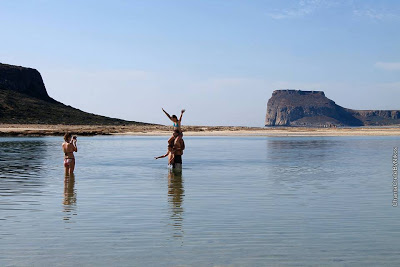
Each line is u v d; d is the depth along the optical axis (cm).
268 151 3094
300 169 1897
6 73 16038
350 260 671
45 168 1916
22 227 852
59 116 14250
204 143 4319
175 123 1938
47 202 1104
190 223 887
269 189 1321
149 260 668
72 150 1728
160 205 1068
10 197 1175
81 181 1496
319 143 4300
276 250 716
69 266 644
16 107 13912
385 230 836
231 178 1585
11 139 5169
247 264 653
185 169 1895
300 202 1107
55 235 798
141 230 833
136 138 5744
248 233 815
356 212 993
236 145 3931
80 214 966
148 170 1852
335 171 1817
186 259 673
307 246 738
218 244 747
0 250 713
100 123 14250
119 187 1359
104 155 2681
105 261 664
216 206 1055
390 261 668
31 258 676
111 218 928
